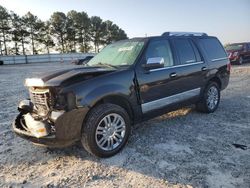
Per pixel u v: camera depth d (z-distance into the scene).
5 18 57.50
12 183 3.19
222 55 6.36
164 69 4.64
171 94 4.78
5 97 8.71
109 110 3.74
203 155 3.81
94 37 72.00
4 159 3.84
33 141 3.60
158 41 4.77
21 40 60.91
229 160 3.65
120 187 3.05
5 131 5.05
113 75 3.88
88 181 3.20
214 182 3.10
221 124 5.22
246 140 4.36
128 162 3.66
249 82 10.76
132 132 4.81
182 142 4.31
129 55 4.48
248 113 5.98
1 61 35.03
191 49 5.43
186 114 5.95
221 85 6.26
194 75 5.29
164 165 3.54
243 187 2.99
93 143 3.62
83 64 5.21
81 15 67.50
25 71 21.03
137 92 4.17
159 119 5.59
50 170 3.49
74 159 3.79
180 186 3.03
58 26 63.81
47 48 64.88
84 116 3.53
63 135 3.40
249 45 20.44
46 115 3.50
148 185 3.07
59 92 3.39
